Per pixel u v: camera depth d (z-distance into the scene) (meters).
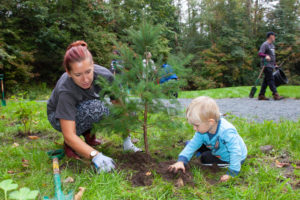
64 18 13.07
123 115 2.13
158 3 19.44
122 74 2.16
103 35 13.88
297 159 2.48
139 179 2.03
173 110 2.15
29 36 12.66
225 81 21.84
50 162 2.42
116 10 15.33
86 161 2.40
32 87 12.09
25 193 1.16
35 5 11.78
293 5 21.41
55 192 1.73
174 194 1.83
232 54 20.48
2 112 4.76
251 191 1.76
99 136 3.33
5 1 11.48
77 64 1.92
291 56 20.38
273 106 6.52
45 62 13.66
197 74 21.59
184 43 23.70
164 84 2.17
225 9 22.91
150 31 2.16
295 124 3.78
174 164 2.16
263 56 7.64
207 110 1.97
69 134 2.21
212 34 23.53
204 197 1.80
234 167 2.07
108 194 1.77
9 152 2.66
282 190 1.88
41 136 3.42
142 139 3.10
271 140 2.95
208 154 2.41
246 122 4.11
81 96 2.34
